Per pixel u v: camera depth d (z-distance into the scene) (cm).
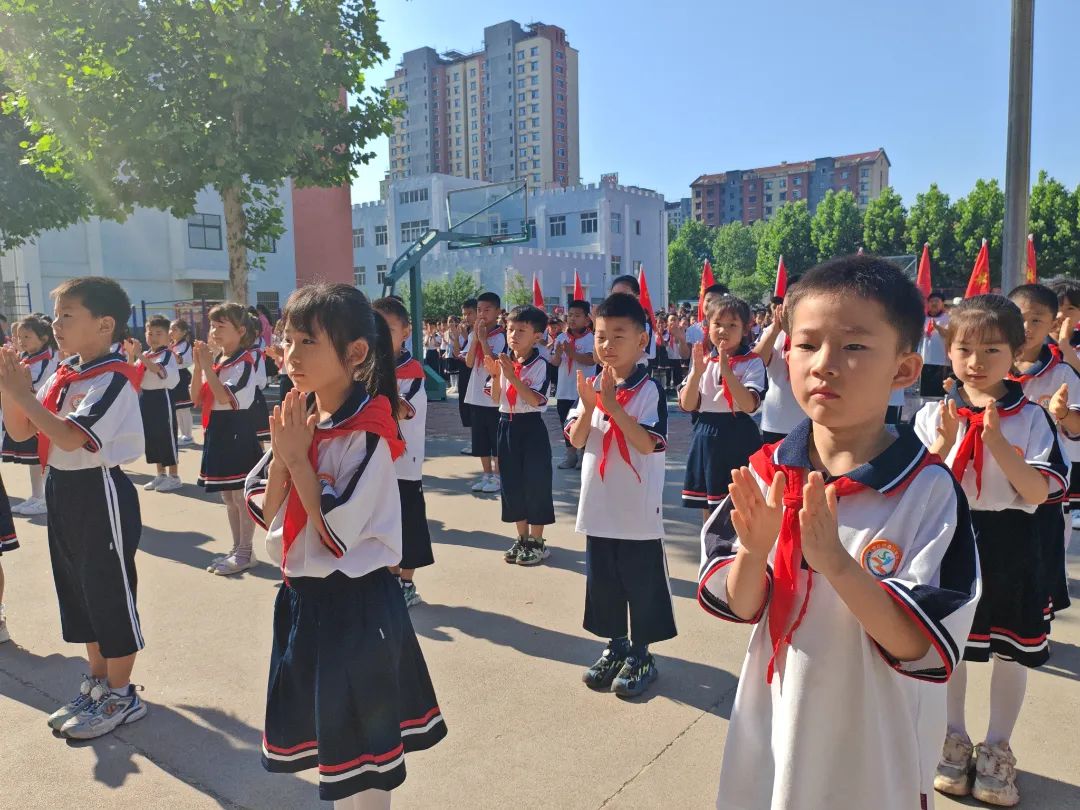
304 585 206
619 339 330
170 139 892
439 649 369
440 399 1327
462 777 269
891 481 145
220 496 691
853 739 148
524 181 1678
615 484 325
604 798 256
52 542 309
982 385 256
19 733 304
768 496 146
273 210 1070
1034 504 242
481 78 9438
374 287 4094
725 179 11144
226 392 471
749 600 155
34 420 277
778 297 677
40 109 882
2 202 1210
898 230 3700
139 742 296
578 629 390
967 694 318
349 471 204
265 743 212
